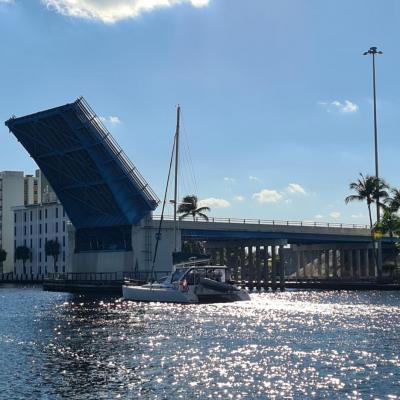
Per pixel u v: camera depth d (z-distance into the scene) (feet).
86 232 280.51
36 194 534.78
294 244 388.16
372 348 100.78
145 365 88.94
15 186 519.19
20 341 113.60
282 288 290.76
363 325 130.93
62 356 96.94
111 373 84.07
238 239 316.19
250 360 91.86
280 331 122.83
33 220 468.34
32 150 242.17
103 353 99.25
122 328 131.03
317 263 405.39
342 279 318.24
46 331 127.85
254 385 76.59
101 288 259.39
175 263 223.92
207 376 81.61
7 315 164.35
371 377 79.87
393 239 343.67
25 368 87.81
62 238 438.40
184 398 71.15
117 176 240.32
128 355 97.04
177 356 95.66
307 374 82.12
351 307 174.40
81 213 270.46
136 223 258.37
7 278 469.57
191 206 321.11
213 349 101.65
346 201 277.85
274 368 86.07
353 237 338.54
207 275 201.77
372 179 274.16
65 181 254.27
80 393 73.87
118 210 254.88
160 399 70.90
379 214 274.98
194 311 168.55
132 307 186.29
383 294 234.17
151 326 133.69
